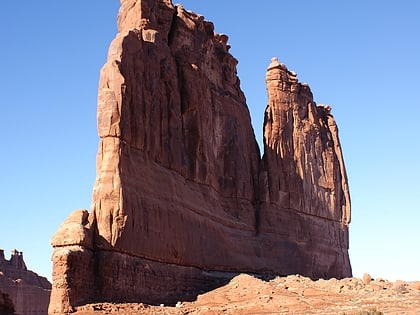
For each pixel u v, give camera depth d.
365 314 30.48
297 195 61.94
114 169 37.12
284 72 64.56
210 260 46.50
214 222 48.72
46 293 64.62
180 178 44.97
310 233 62.50
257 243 55.53
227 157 55.72
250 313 35.84
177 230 42.06
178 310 36.12
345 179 71.44
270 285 42.22
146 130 41.06
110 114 37.81
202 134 49.19
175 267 41.44
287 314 34.41
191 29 52.34
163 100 44.59
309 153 65.06
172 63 47.16
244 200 56.38
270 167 60.06
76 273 34.16
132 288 36.97
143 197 38.94
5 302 27.67
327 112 72.94
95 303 34.56
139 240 37.84
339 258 67.31
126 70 39.72
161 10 49.47
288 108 63.84
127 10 47.50
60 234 35.06
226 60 58.44
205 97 50.75
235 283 43.16
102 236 36.12
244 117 59.69
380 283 43.56
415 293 39.84
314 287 42.56
